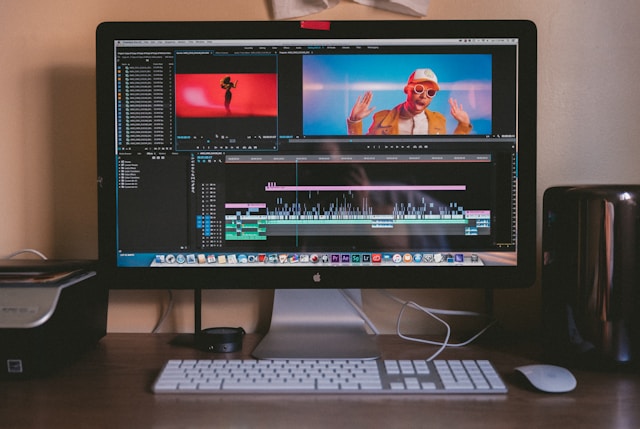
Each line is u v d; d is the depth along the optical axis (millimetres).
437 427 726
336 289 1128
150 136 1040
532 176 1036
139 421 744
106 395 836
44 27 1198
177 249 1044
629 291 921
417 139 1043
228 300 1205
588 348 938
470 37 1034
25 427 729
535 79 1034
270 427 724
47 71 1202
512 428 725
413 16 1182
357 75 1040
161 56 1035
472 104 1040
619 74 1188
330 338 1084
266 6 1188
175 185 1043
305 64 1039
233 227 1044
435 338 1147
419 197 1044
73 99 1204
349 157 1043
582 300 940
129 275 1041
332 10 1184
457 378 856
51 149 1209
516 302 1204
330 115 1043
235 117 1042
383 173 1043
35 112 1206
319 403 800
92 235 1212
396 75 1040
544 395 835
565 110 1192
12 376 896
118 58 1034
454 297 1204
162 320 1202
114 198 1041
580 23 1184
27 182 1211
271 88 1041
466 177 1043
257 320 1206
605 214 923
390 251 1043
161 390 833
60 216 1213
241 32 1035
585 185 986
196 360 925
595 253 930
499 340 1125
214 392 832
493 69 1038
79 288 996
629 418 756
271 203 1045
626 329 923
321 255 1043
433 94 1040
